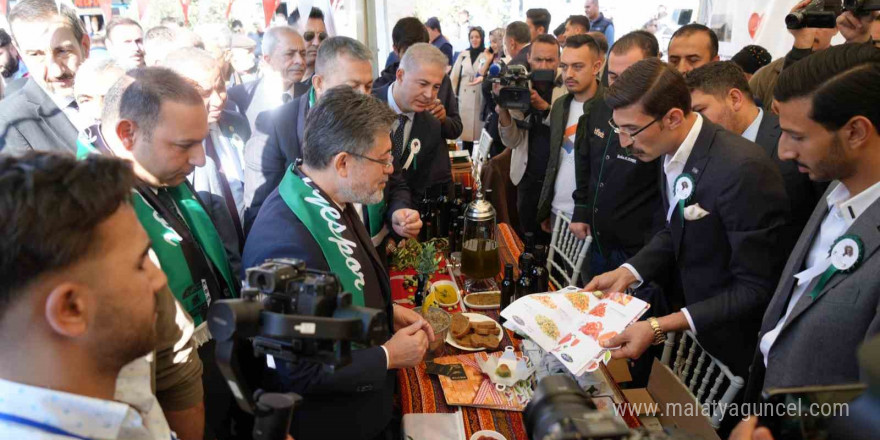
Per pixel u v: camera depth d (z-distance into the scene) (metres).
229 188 2.30
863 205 1.25
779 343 1.39
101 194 0.64
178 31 2.82
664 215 2.40
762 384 1.57
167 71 1.34
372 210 2.37
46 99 2.10
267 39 3.39
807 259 1.46
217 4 4.25
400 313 1.71
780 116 1.31
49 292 0.62
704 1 4.72
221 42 3.55
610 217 2.69
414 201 2.84
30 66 2.10
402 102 2.70
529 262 2.03
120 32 2.92
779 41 4.18
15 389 0.64
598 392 1.59
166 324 1.09
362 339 0.74
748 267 1.67
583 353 1.52
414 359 1.43
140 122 1.28
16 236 0.58
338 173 1.43
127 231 0.68
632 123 1.78
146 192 1.34
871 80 1.15
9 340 0.63
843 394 0.55
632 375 2.18
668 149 1.82
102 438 0.70
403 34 4.38
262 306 0.77
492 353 1.78
